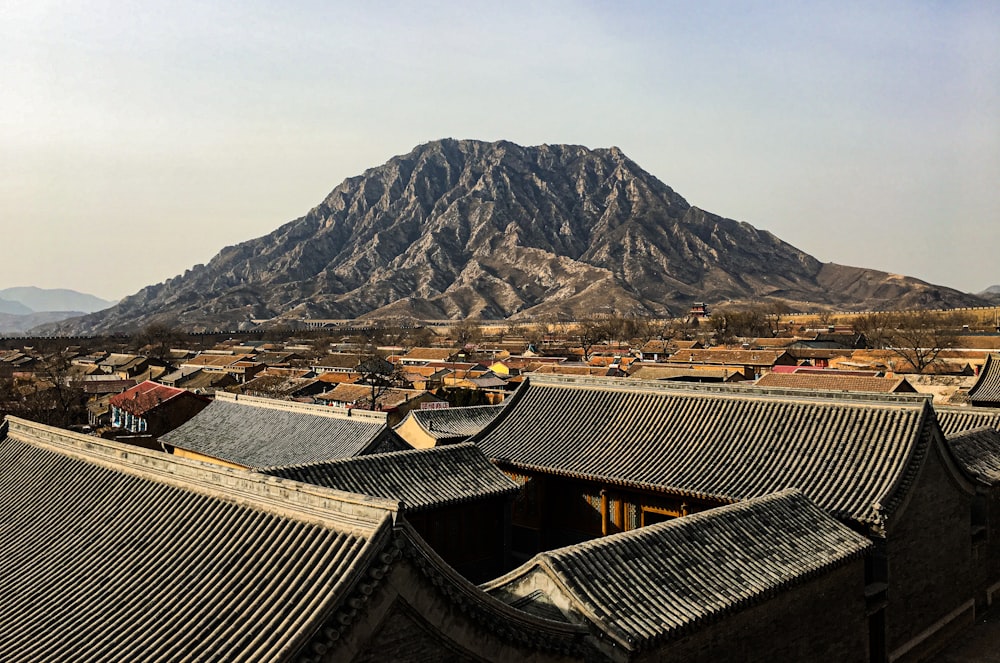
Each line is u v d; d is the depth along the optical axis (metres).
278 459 43.66
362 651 12.93
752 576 19.83
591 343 176.25
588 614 16.97
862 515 23.88
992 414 35.19
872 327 156.38
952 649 27.16
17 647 15.11
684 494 27.41
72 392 91.56
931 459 26.56
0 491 24.06
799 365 101.75
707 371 85.88
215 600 14.80
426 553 13.90
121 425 78.81
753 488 26.48
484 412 52.56
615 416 34.78
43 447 25.97
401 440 42.78
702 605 18.16
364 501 14.56
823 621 21.55
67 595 16.77
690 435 31.31
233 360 133.00
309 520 15.95
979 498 30.61
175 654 13.46
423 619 13.69
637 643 16.31
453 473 29.88
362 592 12.88
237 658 12.65
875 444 26.81
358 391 82.75
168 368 123.06
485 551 29.42
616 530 31.23
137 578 16.59
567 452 32.81
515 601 18.27
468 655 14.50
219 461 47.00
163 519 18.70
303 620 12.96
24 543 20.06
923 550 26.03
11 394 90.19
